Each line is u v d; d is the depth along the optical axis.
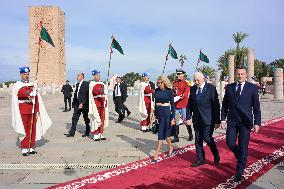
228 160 7.84
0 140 11.02
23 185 6.18
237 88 6.52
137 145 9.88
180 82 10.30
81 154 8.68
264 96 39.78
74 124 11.56
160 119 7.91
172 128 8.20
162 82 7.93
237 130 6.56
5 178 6.62
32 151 8.81
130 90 52.31
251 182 6.19
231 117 6.53
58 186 6.11
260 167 7.18
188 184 6.14
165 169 7.16
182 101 10.20
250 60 34.66
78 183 6.26
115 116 18.38
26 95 8.68
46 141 10.66
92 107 10.68
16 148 9.64
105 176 6.69
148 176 6.68
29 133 8.71
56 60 66.62
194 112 7.29
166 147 9.55
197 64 12.42
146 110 12.56
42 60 66.12
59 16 68.06
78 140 10.82
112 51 11.91
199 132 7.36
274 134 11.32
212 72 54.62
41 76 66.06
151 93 12.59
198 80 7.22
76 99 11.44
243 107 6.39
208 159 7.95
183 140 10.63
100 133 10.80
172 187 5.99
